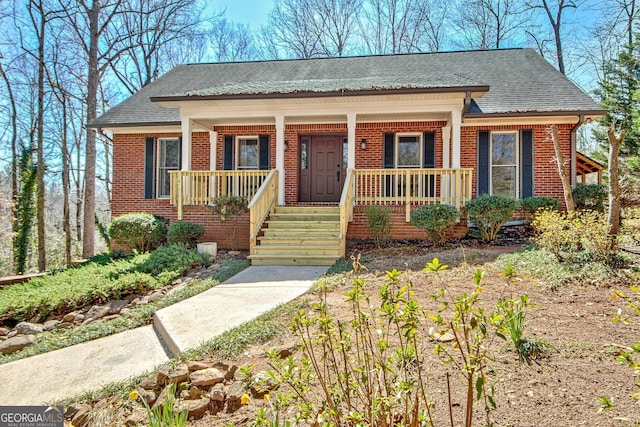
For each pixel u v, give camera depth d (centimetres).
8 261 1738
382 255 830
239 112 1051
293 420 216
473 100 1111
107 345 485
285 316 476
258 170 1139
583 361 308
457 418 246
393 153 1165
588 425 234
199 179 1083
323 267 808
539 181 1093
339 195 1223
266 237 911
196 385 321
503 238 934
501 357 317
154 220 1078
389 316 187
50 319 642
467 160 1123
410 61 1393
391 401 185
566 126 1084
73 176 2352
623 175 1338
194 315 523
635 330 363
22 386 391
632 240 648
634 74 1577
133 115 1234
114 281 725
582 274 532
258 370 335
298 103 1023
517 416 246
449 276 594
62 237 2148
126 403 326
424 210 889
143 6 2022
